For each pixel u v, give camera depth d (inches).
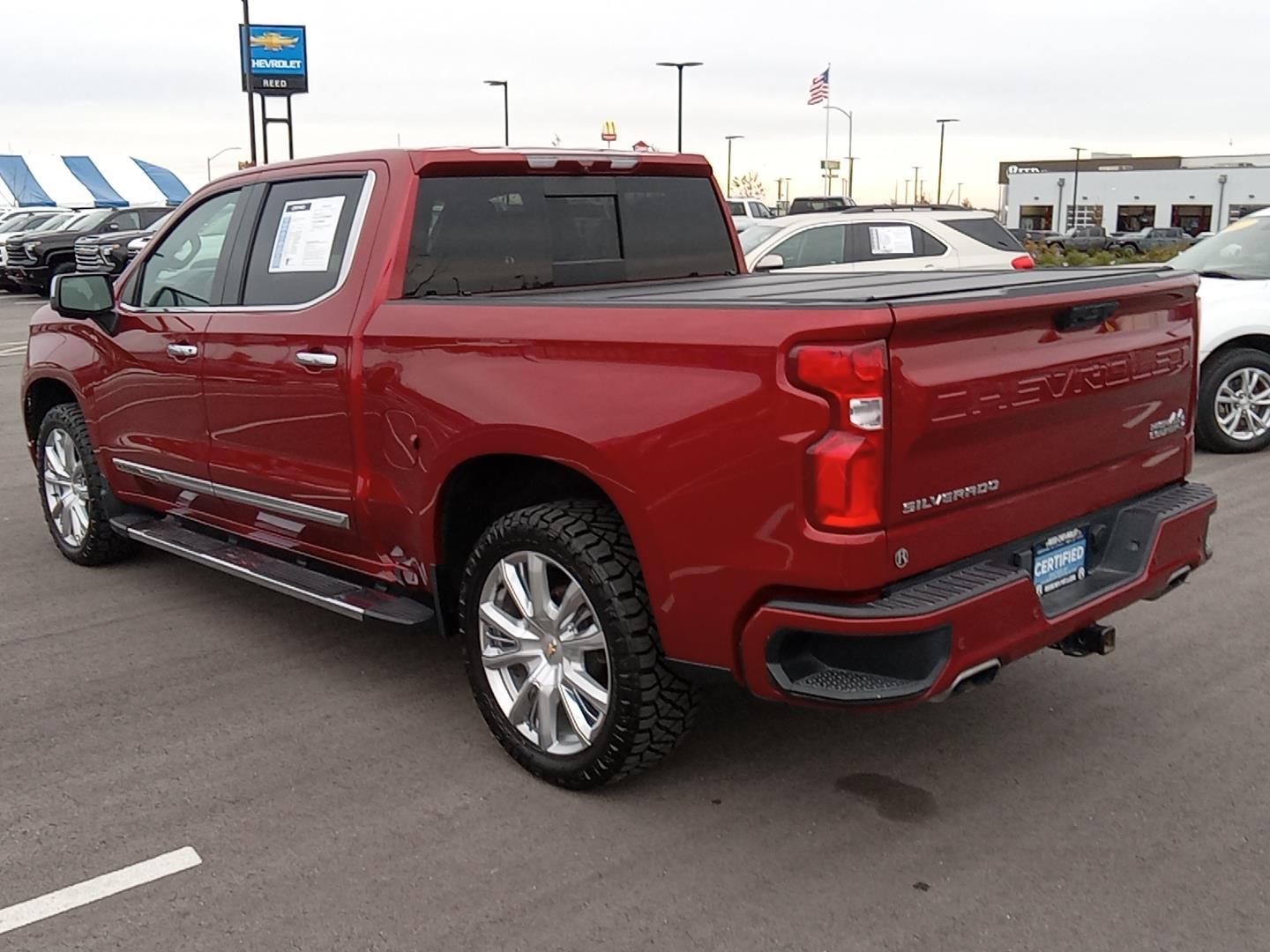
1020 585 126.1
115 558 244.5
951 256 474.6
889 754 156.9
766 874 128.6
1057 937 117.0
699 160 204.8
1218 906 121.6
